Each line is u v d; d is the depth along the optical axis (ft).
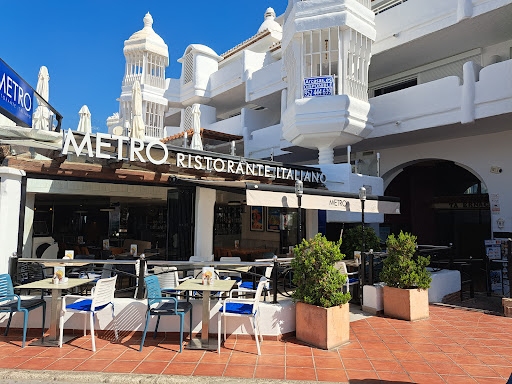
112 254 44.98
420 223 66.03
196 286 21.03
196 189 36.32
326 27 46.24
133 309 22.91
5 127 25.71
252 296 31.09
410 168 67.77
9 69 26.96
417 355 20.01
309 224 46.24
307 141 49.73
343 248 39.37
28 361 18.71
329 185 47.55
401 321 26.66
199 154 35.65
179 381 16.62
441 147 53.88
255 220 59.06
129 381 16.69
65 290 28.71
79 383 16.76
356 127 47.73
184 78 84.17
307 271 22.04
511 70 38.86
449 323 26.22
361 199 32.22
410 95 48.08
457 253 61.00
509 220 46.37
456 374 17.54
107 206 57.36
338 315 21.54
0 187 25.89
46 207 60.54
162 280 27.53
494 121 42.78
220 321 20.70
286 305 23.03
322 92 47.01
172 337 22.68
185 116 83.15
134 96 38.81
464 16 42.24
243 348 20.94
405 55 53.88
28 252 40.83
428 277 27.76
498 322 26.43
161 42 80.79
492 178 48.37
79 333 22.93
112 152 31.55
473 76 42.09
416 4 48.08
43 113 32.96
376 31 52.85
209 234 36.60
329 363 18.83
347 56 46.85
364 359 19.40
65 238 60.13
